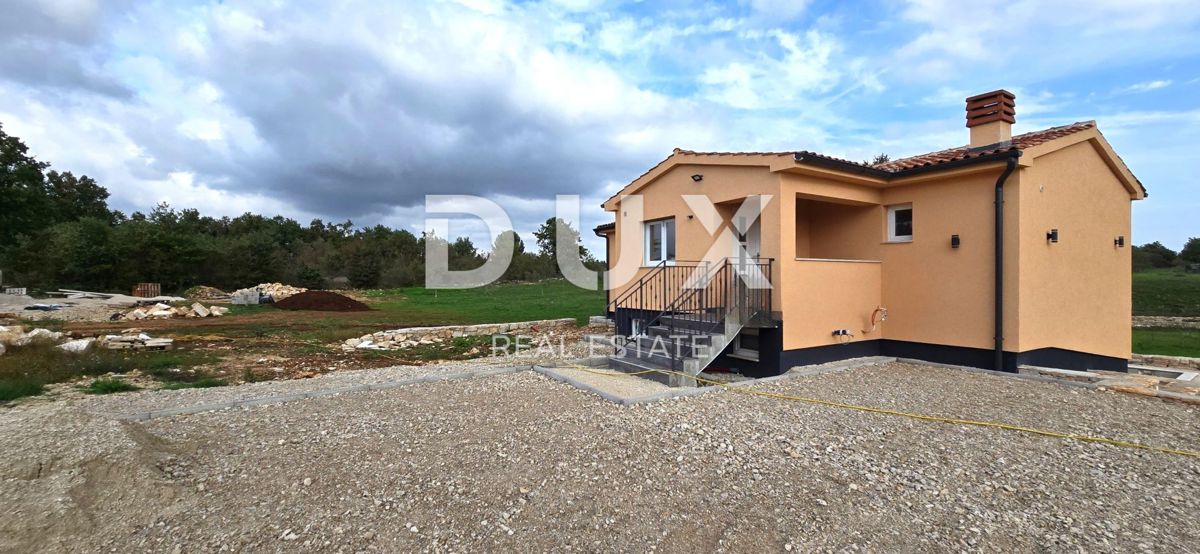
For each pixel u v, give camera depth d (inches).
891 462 162.2
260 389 269.1
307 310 796.0
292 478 154.6
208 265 1328.7
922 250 339.6
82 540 118.5
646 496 140.5
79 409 211.9
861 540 117.7
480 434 191.2
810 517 128.0
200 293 1083.9
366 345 458.3
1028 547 114.1
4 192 1268.5
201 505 138.0
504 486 147.3
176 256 1267.2
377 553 116.0
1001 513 129.2
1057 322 323.6
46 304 762.2
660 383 288.4
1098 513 129.3
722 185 359.6
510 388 263.6
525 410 221.3
